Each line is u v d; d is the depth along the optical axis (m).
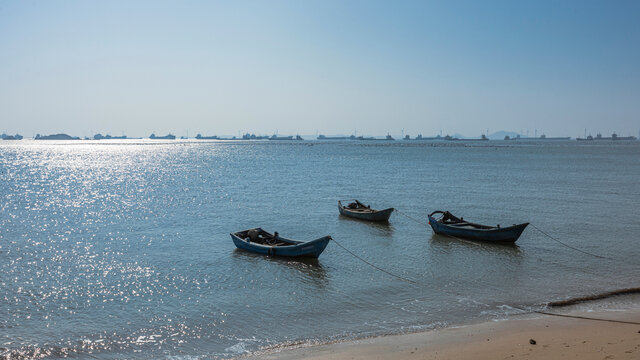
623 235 34.31
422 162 121.12
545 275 24.75
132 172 93.81
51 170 99.56
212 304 20.80
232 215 43.59
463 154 167.88
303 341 16.81
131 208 47.66
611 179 75.31
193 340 17.16
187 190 62.72
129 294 22.11
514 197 54.56
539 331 16.70
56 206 49.09
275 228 37.97
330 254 29.52
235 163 120.31
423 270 25.88
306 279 24.36
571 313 18.94
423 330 17.50
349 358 14.80
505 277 24.45
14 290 22.53
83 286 23.22
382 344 16.03
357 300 21.20
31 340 17.20
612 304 20.06
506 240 31.72
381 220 40.09
